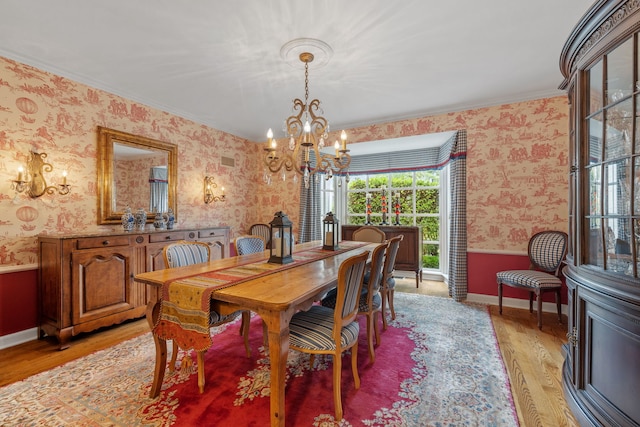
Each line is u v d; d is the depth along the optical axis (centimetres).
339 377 166
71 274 252
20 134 258
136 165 347
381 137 432
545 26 214
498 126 359
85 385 195
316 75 289
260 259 249
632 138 131
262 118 421
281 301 142
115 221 323
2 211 250
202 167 435
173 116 392
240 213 506
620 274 136
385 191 548
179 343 168
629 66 133
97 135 311
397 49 244
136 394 185
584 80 161
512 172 352
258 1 188
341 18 205
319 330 176
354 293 182
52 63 266
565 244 306
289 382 200
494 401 179
